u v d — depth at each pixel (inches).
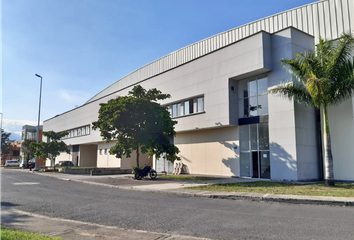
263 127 846.5
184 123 1077.1
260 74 863.1
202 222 311.4
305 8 931.3
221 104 924.6
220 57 941.8
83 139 1827.0
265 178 823.7
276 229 276.8
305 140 771.4
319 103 648.4
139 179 864.3
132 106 847.1
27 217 354.9
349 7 836.0
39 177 1072.8
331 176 637.3
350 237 247.0
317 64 645.3
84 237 260.4
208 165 1023.0
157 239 251.4
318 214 350.3
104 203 450.3
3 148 3373.5
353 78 611.5
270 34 834.2
